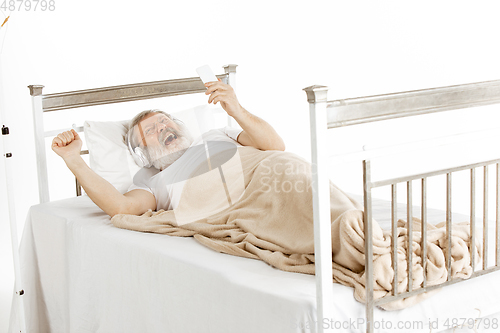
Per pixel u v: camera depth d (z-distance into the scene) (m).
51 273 2.53
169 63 3.43
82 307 2.32
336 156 1.47
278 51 3.54
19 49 3.13
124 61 3.34
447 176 1.67
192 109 2.61
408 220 1.60
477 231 1.78
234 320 1.67
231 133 2.59
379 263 1.56
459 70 3.25
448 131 3.22
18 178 3.20
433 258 1.63
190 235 2.15
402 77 3.36
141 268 2.03
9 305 2.90
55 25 3.19
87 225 2.35
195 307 1.81
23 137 3.20
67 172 3.30
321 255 1.46
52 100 2.92
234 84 3.38
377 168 3.17
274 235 1.91
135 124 2.44
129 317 2.10
